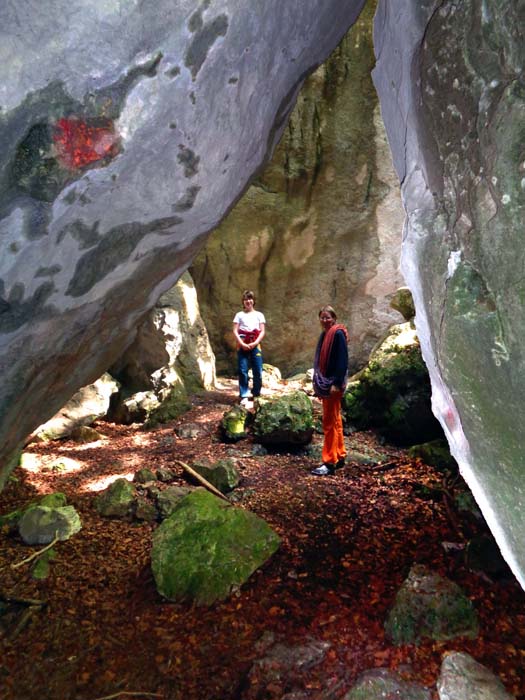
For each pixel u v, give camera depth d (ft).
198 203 6.84
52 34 4.13
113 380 24.09
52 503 14.46
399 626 9.44
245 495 15.57
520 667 8.59
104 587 11.25
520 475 4.59
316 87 30.37
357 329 33.63
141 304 9.37
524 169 3.85
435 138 5.13
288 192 31.65
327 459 17.06
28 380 6.86
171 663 9.09
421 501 14.96
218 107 6.05
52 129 4.53
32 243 5.10
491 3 3.99
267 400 20.38
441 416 6.59
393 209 32.07
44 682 8.69
